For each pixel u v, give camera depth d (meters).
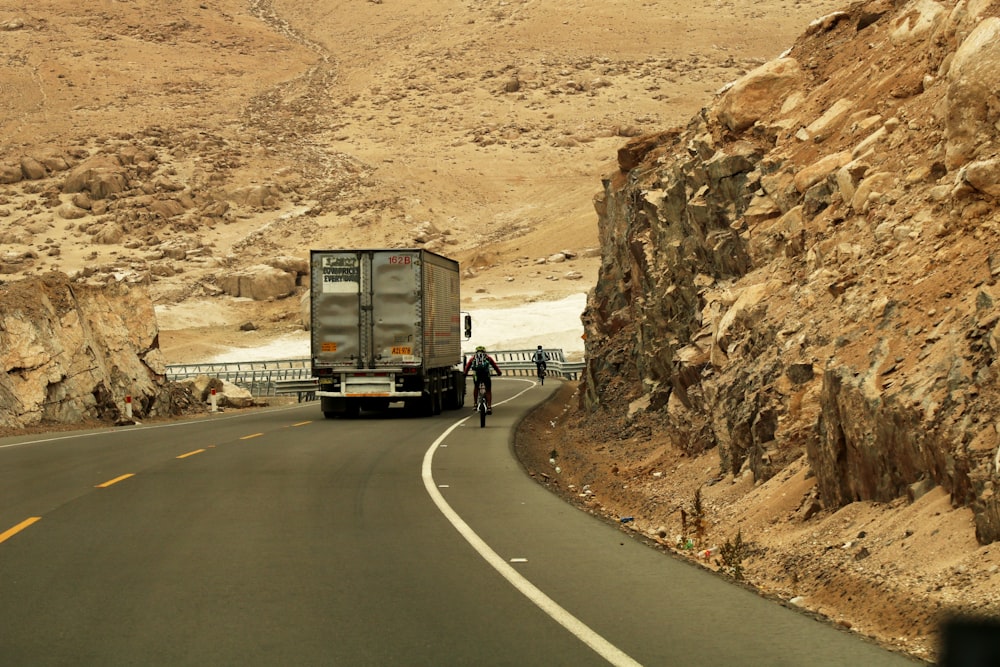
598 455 31.78
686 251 31.66
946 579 11.99
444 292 52.59
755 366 21.94
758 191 27.94
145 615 11.88
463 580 13.71
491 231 178.38
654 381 34.28
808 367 19.77
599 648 10.45
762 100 31.42
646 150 45.34
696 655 10.20
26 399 44.97
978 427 13.28
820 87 30.27
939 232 18.72
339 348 47.84
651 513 21.72
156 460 29.33
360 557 15.30
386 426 42.62
